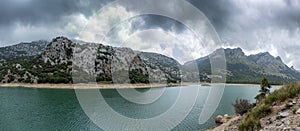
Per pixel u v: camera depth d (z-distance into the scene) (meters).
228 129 15.55
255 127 11.11
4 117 43.97
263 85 28.70
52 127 36.38
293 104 11.82
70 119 42.12
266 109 12.62
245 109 24.89
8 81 126.88
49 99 72.50
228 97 80.00
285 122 9.48
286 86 14.68
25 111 50.69
